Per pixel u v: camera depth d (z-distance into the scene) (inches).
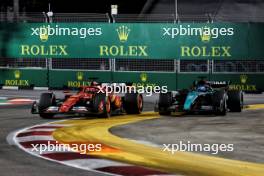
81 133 1934.1
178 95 2596.0
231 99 2642.7
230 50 3718.0
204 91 2527.1
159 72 3799.2
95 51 3863.2
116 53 3838.6
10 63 4001.0
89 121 2303.2
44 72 3941.9
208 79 3745.1
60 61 3917.3
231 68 3727.9
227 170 1338.6
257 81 3708.2
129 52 3826.3
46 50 3927.2
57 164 1397.6
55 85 3932.1
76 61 3895.2
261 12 4596.5
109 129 2044.8
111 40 3843.5
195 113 2635.3
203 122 2263.8
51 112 2325.3
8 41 3988.7
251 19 4542.3
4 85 4025.6
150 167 1368.1
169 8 4682.6
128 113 2613.2
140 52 3814.0
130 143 1720.0
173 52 3777.1
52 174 1284.4
